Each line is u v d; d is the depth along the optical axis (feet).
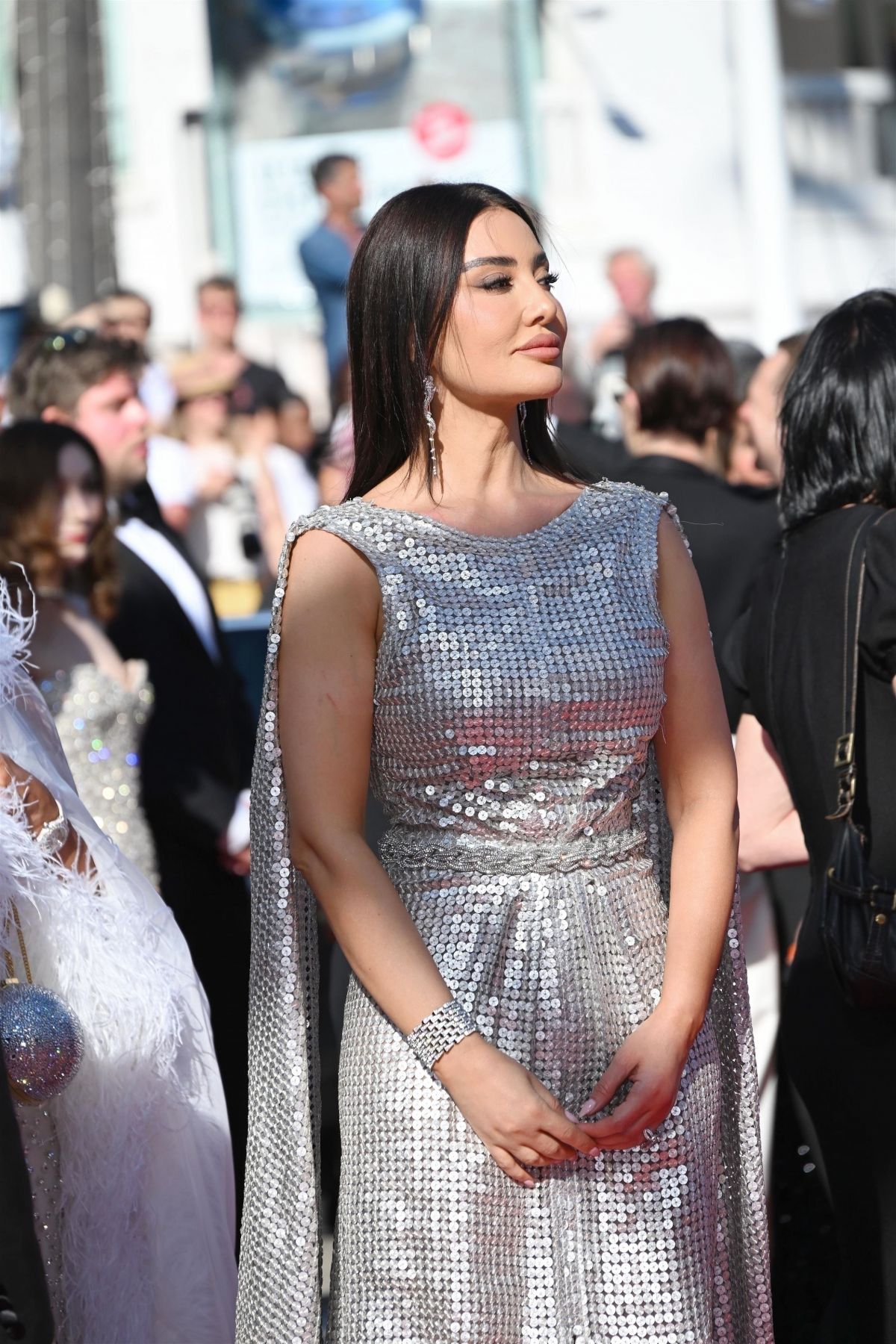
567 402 36.88
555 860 10.59
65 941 11.87
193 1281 12.17
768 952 17.42
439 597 10.57
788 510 13.67
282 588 10.85
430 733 10.47
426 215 10.85
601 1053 10.50
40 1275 9.82
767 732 14.07
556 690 10.45
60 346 19.54
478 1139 10.28
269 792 10.84
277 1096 10.94
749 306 54.70
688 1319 10.42
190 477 35.14
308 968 11.12
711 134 54.19
